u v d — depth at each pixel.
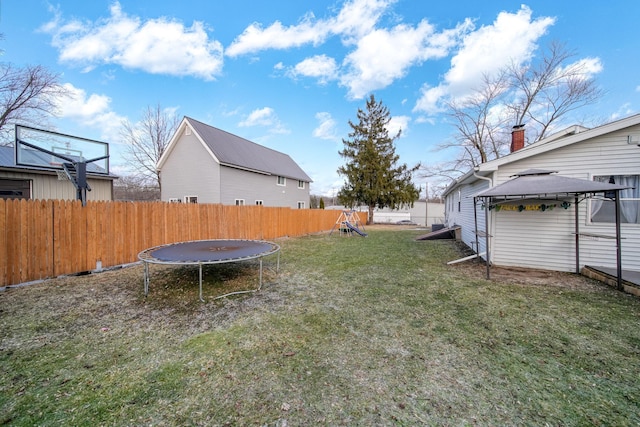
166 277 5.52
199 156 14.73
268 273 5.92
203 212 8.63
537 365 2.51
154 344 2.88
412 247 9.98
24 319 3.49
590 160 5.91
